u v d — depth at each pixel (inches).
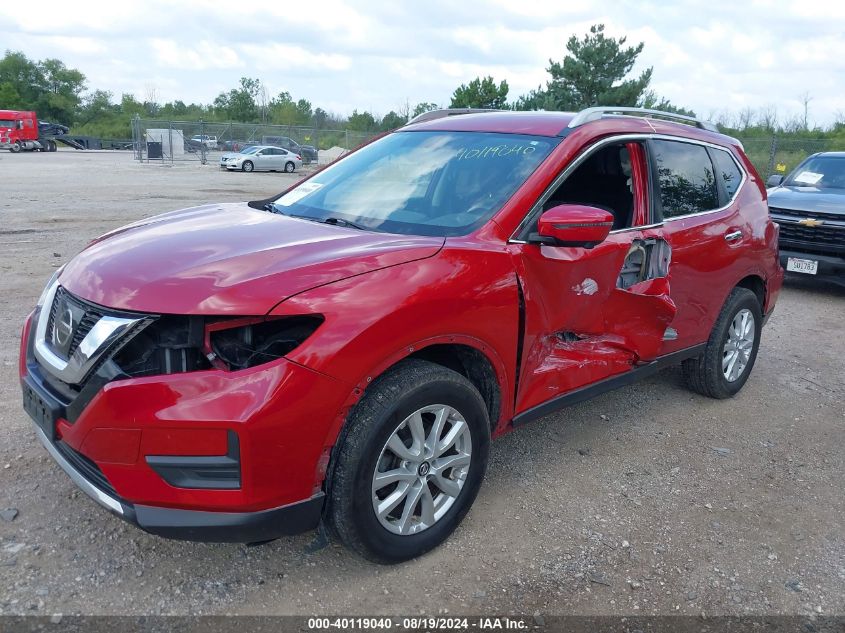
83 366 100.7
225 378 96.3
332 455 105.7
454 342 115.6
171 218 144.7
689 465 163.9
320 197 155.1
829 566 128.0
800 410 202.5
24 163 1323.8
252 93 3654.0
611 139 151.9
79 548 118.2
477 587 115.6
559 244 128.2
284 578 114.5
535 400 137.6
